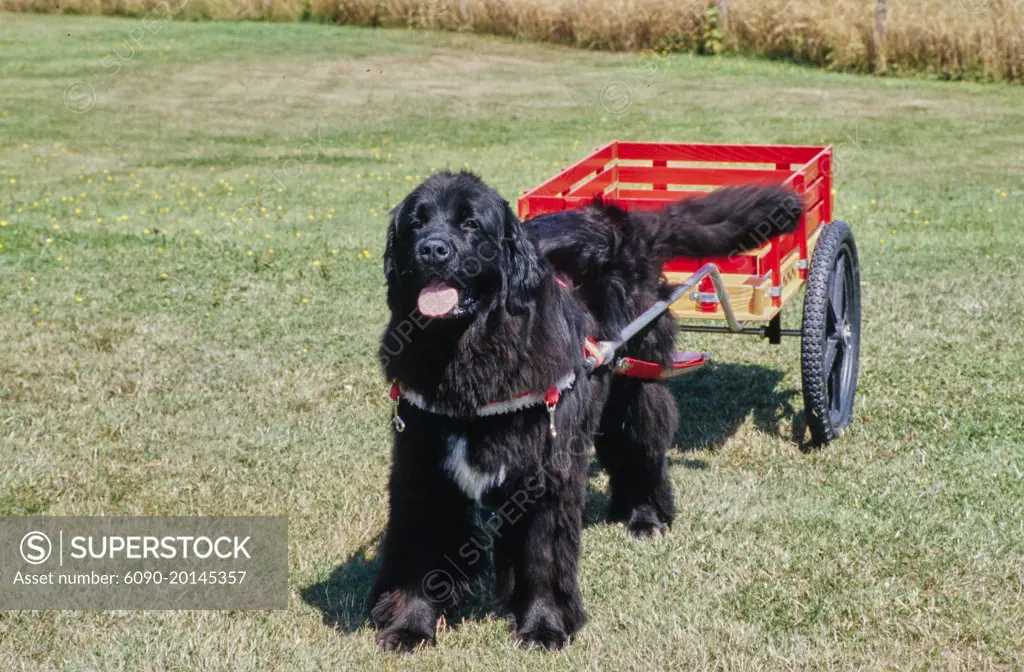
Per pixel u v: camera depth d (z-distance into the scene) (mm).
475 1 28766
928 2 24406
